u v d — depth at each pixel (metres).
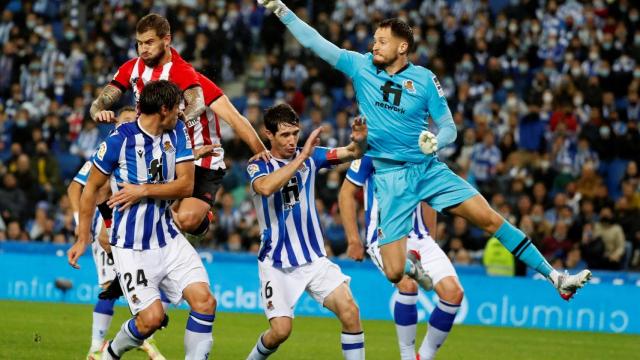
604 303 22.08
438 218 24.72
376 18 33.06
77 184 13.98
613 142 29.17
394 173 12.27
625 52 32.25
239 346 16.81
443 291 13.34
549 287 22.17
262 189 11.40
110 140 11.12
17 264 23.17
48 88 32.00
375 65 12.36
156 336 17.55
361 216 24.95
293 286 11.83
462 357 16.70
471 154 28.36
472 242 24.42
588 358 17.16
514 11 33.44
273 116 11.84
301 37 12.47
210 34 33.00
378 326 20.95
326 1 34.31
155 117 11.08
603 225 25.02
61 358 14.28
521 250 12.09
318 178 26.56
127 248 11.19
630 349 18.75
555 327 22.16
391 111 12.20
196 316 11.23
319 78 31.77
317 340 18.16
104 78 32.41
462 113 29.66
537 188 26.09
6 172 27.36
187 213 13.13
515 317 22.25
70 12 35.22
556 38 32.78
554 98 30.44
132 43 33.16
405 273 13.10
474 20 33.78
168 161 11.21
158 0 34.88
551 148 29.16
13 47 32.75
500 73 31.47
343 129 28.97
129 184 11.05
